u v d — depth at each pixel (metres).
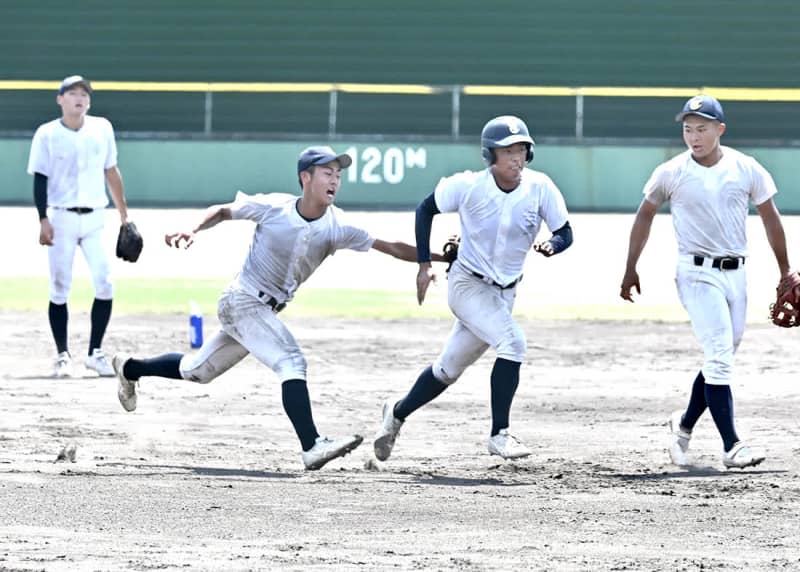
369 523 23.08
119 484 26.62
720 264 30.03
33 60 126.94
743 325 30.55
